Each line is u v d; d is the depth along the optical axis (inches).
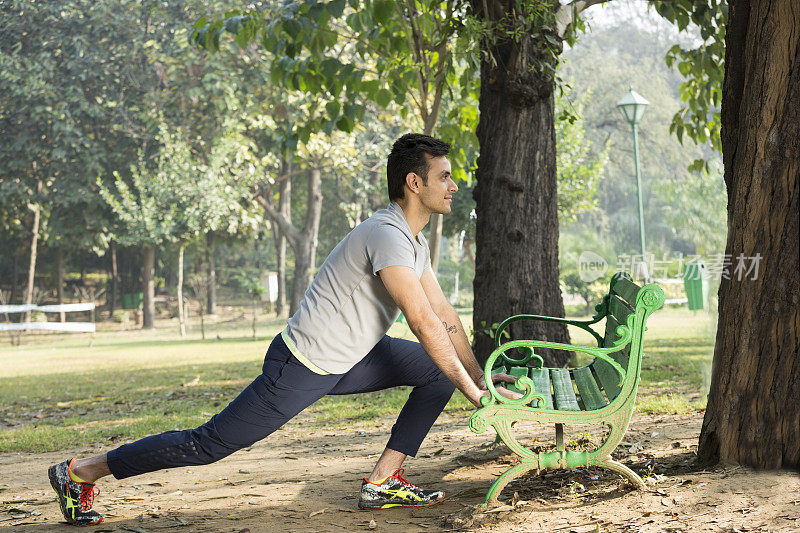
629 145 1428.4
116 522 130.6
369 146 1224.2
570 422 118.0
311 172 1285.7
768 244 123.5
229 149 1120.8
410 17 293.7
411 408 132.3
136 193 1219.2
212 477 175.6
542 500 124.1
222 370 514.0
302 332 120.6
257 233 1553.9
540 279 286.4
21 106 1147.9
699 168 334.0
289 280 2071.9
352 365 122.6
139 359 660.1
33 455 236.1
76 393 422.6
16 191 1188.5
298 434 251.3
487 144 291.3
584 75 1440.7
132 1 1124.5
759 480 118.2
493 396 117.6
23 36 1141.7
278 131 1136.2
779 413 121.7
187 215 1087.0
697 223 913.5
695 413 220.5
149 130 1172.5
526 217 285.4
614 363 119.3
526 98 277.3
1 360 757.3
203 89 1098.1
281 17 257.8
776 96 123.2
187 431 124.0
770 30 124.0
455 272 1555.1
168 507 141.8
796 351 120.6
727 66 135.9
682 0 291.7
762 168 124.3
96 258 1878.7
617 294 152.8
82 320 1630.2
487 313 289.7
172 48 1078.4
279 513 132.5
